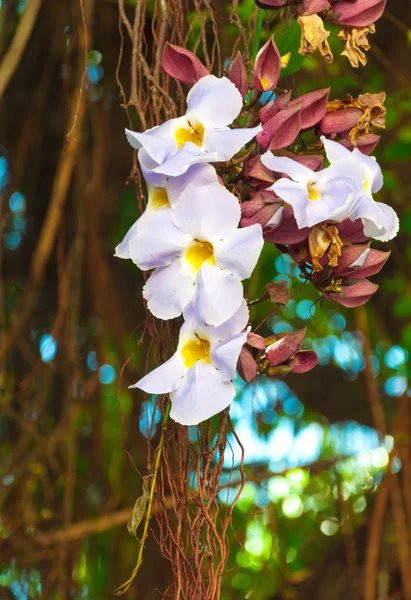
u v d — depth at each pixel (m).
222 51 1.19
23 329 1.61
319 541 1.94
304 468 1.74
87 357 1.63
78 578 1.50
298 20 0.91
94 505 1.67
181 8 1.00
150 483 0.91
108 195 1.70
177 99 0.98
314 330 1.87
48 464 1.60
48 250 1.33
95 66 1.52
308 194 0.85
